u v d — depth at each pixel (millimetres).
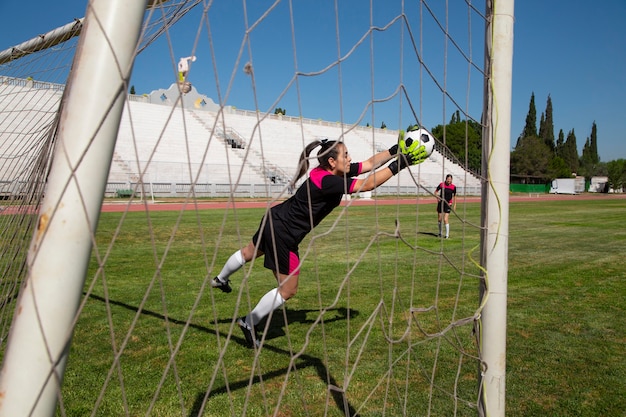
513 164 60500
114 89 1001
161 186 25344
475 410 2666
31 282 959
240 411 2590
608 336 3914
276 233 3246
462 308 4695
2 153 5270
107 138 1003
